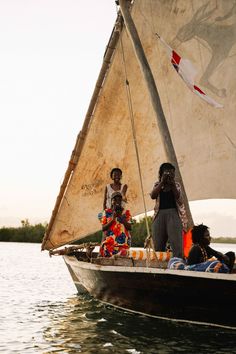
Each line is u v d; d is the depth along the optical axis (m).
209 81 9.75
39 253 34.00
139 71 10.81
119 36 10.41
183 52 10.12
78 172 11.66
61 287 12.70
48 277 15.46
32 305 9.50
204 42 9.78
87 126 11.47
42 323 7.66
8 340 6.56
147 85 9.36
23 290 11.88
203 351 5.77
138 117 11.07
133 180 11.28
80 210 11.81
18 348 6.16
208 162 9.90
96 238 26.20
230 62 9.45
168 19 10.23
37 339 6.61
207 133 9.91
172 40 10.26
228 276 6.01
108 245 9.04
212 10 9.63
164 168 8.02
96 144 11.50
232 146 9.52
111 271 7.45
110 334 6.66
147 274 6.85
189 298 6.52
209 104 8.94
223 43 9.53
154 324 7.10
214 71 9.69
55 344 6.32
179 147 10.41
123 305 8.00
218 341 6.13
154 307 7.16
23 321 7.84
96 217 11.70
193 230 7.27
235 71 9.39
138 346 6.04
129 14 9.84
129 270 7.11
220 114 9.64
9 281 13.87
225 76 9.54
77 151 11.56
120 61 10.97
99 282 8.19
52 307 9.24
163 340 6.26
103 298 8.77
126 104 11.14
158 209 8.07
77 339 6.54
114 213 9.06
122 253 8.34
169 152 8.95
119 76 11.05
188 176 10.27
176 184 8.09
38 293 11.34
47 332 7.01
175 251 7.80
